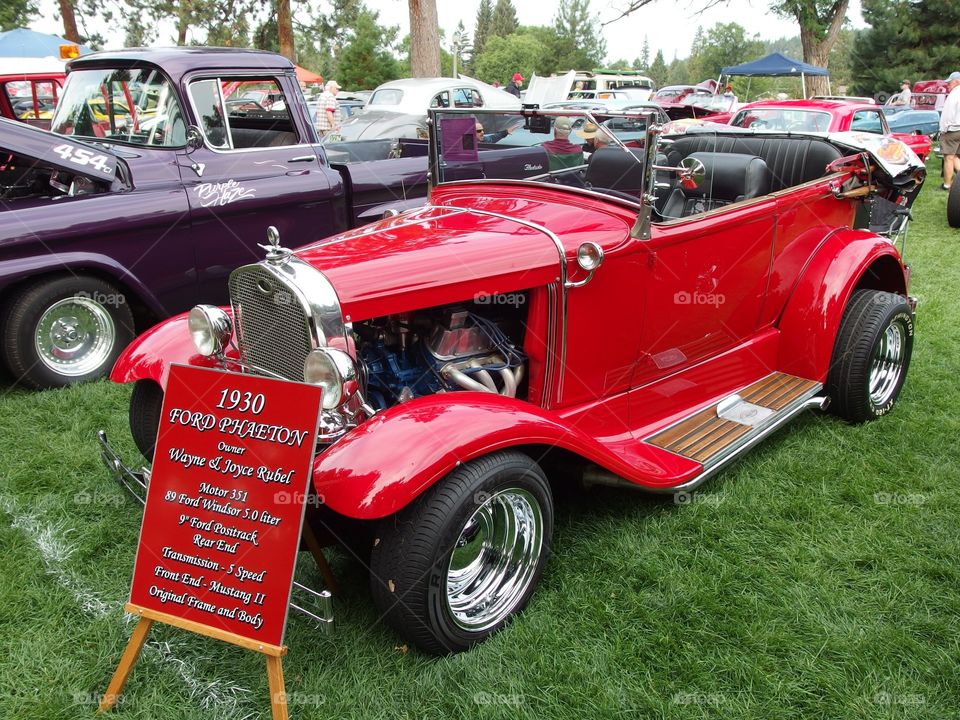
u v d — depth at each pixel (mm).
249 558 2246
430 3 15695
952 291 6875
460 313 2965
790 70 21688
